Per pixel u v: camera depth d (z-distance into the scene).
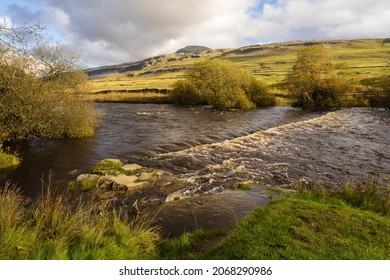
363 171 15.63
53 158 17.31
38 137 21.33
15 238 5.84
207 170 15.22
